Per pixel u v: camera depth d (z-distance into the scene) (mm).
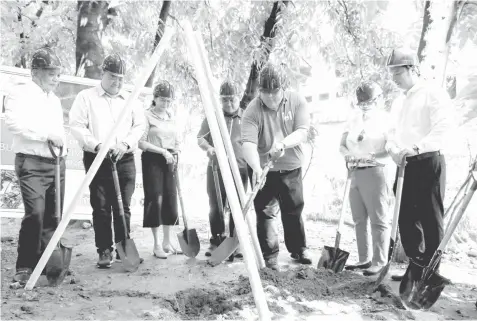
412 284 3914
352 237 7098
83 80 6766
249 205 4383
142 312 3432
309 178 9711
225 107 5504
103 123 4906
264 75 4652
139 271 4738
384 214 4746
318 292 4078
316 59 8633
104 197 4922
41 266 3869
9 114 4020
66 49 8992
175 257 5449
